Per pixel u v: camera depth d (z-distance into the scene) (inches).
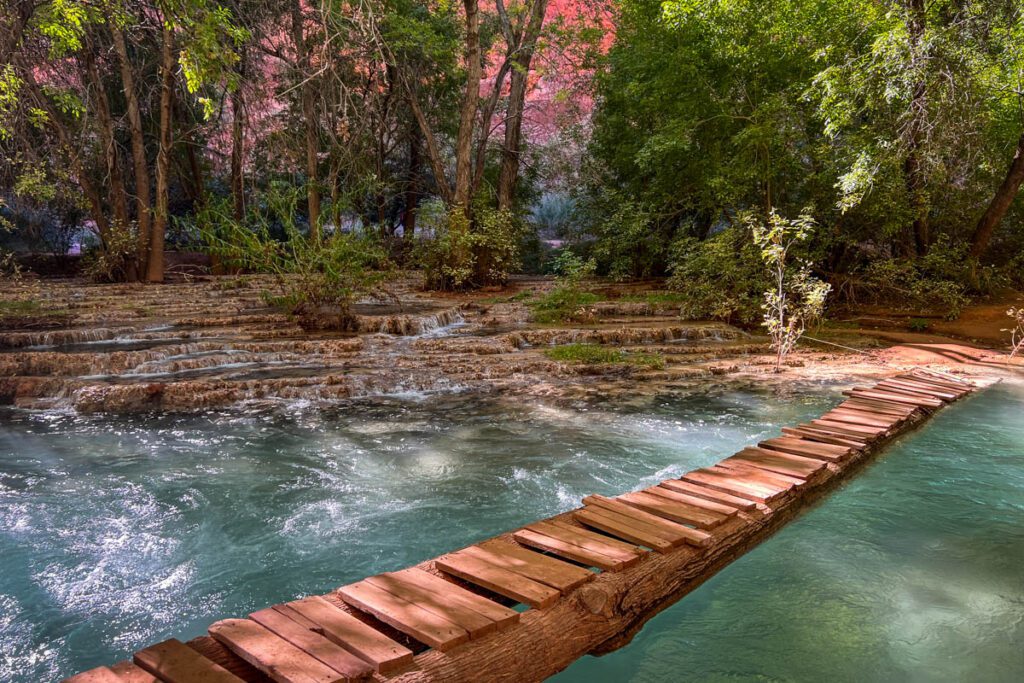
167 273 874.8
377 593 150.9
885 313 621.9
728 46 593.9
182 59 331.0
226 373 400.8
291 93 879.1
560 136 1064.2
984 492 243.0
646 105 740.0
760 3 587.8
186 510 229.8
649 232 844.0
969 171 597.6
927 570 189.5
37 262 891.4
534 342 513.3
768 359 472.7
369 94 930.7
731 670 146.8
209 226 596.7
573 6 912.3
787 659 150.3
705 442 298.5
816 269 645.3
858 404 340.2
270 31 813.2
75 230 922.1
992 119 543.8
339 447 291.4
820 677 144.0
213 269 904.9
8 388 362.9
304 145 952.9
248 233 569.3
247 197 999.0
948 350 498.0
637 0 700.7
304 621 138.5
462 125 748.6
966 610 169.8
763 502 213.3
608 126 895.7
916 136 552.7
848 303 651.5
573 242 1050.1
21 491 243.6
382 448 290.5
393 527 217.6
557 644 141.9
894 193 583.2
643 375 420.2
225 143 977.5
